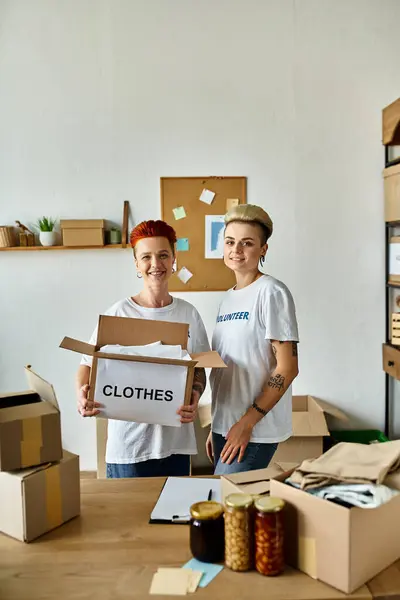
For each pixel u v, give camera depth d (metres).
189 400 1.53
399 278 2.94
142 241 1.88
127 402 1.53
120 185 3.07
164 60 3.03
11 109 3.04
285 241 3.11
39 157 3.06
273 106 3.06
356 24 3.03
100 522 1.31
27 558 1.15
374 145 3.08
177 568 1.10
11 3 3.00
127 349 1.56
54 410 1.28
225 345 1.82
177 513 1.32
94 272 3.11
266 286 1.76
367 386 3.18
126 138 3.06
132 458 1.84
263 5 3.02
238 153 3.07
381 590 1.02
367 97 3.06
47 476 1.25
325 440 3.02
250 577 1.07
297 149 3.07
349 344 3.16
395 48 3.04
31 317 3.12
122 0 3.00
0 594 1.02
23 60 3.02
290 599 0.99
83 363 1.89
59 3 3.00
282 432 1.80
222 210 3.08
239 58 3.04
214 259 3.09
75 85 3.04
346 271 3.13
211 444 1.98
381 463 1.13
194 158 3.06
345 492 1.05
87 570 1.10
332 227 3.11
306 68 3.04
